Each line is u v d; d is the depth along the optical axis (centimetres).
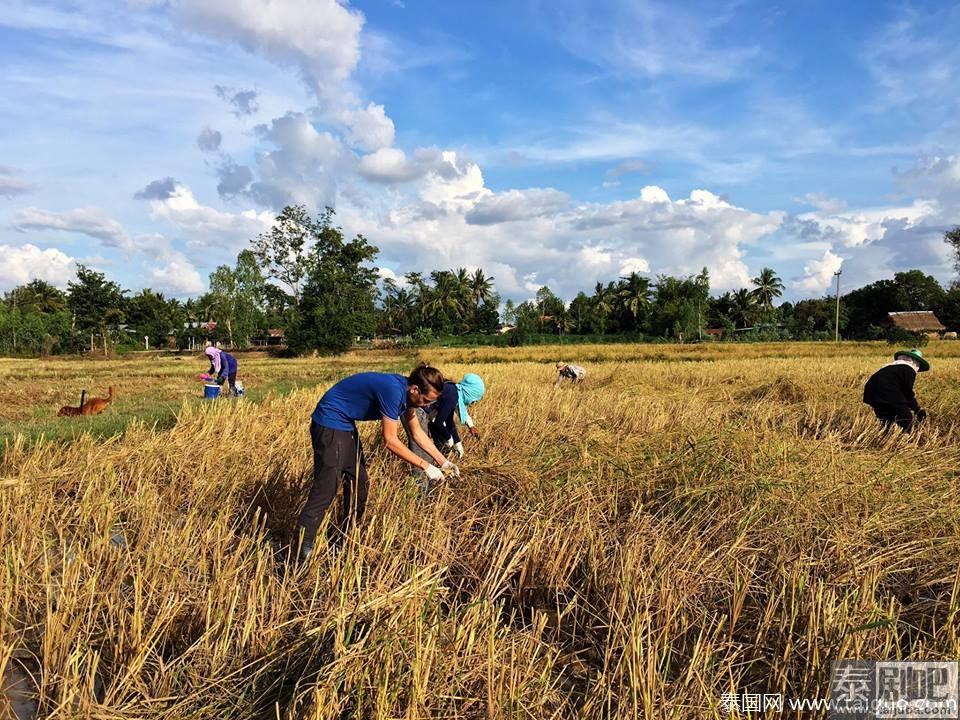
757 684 292
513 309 10325
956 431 806
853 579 366
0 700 257
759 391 1380
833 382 1403
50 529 455
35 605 331
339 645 270
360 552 369
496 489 517
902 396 806
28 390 1906
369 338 8212
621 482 522
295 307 5447
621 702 261
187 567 378
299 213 5272
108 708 252
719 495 479
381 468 591
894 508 468
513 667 272
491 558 395
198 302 9444
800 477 513
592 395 1255
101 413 1124
